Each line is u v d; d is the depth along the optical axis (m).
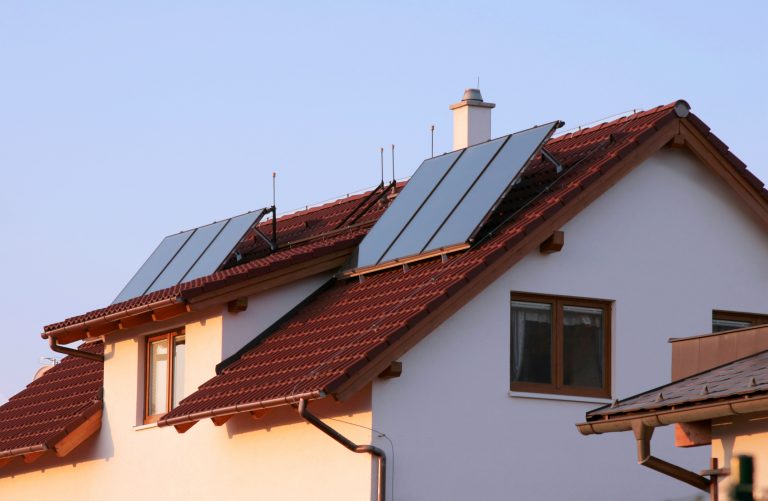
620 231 30.34
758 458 19.73
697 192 31.44
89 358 36.72
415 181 33.91
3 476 40.75
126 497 35.03
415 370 27.73
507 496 28.14
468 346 28.30
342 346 28.19
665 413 19.77
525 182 31.78
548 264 29.38
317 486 28.56
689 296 30.94
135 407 35.06
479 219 29.16
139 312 32.78
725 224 31.66
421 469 27.50
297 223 39.97
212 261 35.06
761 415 19.75
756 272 31.86
